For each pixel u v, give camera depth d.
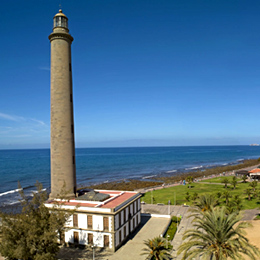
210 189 93.56
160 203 72.94
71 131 46.97
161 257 33.59
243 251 25.59
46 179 130.50
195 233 28.83
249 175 117.44
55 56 45.94
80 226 39.56
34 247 28.20
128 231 43.84
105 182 129.00
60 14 46.66
